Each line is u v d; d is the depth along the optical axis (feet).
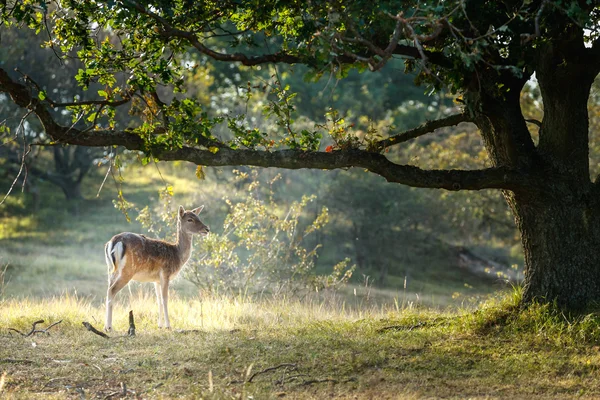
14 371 35.22
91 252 123.65
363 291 103.71
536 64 42.55
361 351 38.47
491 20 37.88
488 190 116.88
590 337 39.09
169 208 76.48
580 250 42.93
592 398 30.76
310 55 34.50
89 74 40.60
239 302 64.80
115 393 31.65
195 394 29.94
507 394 31.48
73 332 45.34
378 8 32.14
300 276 77.41
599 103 117.70
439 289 116.67
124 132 41.68
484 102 42.45
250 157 41.42
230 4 40.01
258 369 35.76
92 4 39.65
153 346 41.42
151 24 39.73
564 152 43.16
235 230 75.56
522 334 40.78
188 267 71.82
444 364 36.24
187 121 39.68
